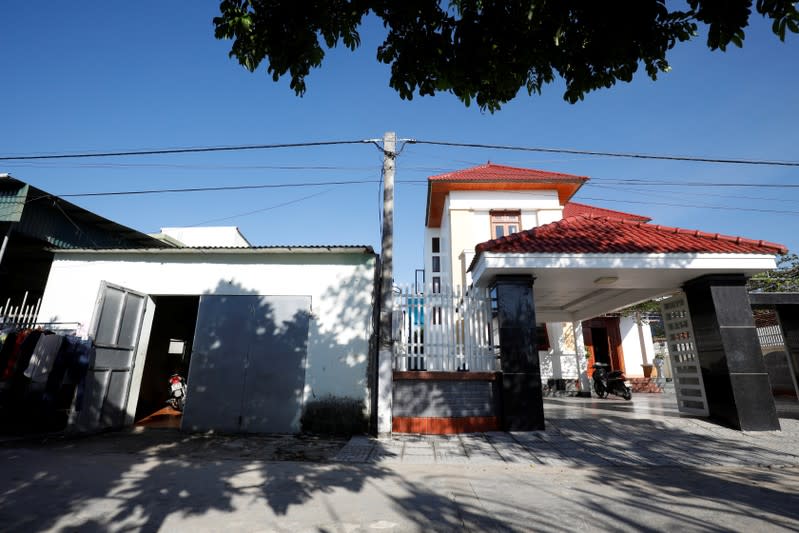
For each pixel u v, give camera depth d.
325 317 8.00
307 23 3.38
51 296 8.59
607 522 3.42
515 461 5.48
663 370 22.88
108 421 7.57
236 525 3.33
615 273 7.75
